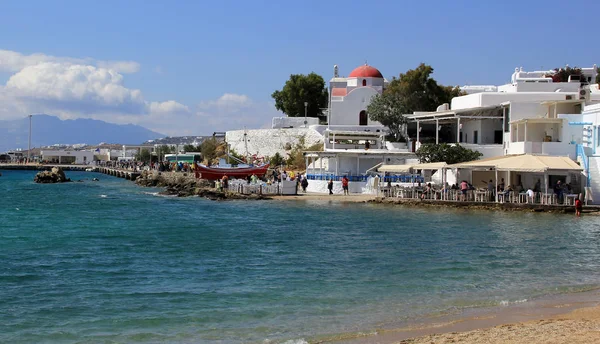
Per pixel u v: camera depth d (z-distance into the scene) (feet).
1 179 432.66
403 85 303.48
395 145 284.41
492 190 185.47
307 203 200.13
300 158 319.68
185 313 70.08
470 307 71.36
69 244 121.08
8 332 63.41
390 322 65.26
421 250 111.65
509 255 106.42
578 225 145.18
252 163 329.72
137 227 147.02
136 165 488.02
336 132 280.51
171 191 265.34
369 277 88.69
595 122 187.32
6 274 91.61
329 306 72.43
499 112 241.96
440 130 293.23
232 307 72.49
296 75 392.68
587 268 95.50
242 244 119.65
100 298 77.36
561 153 192.54
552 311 69.10
